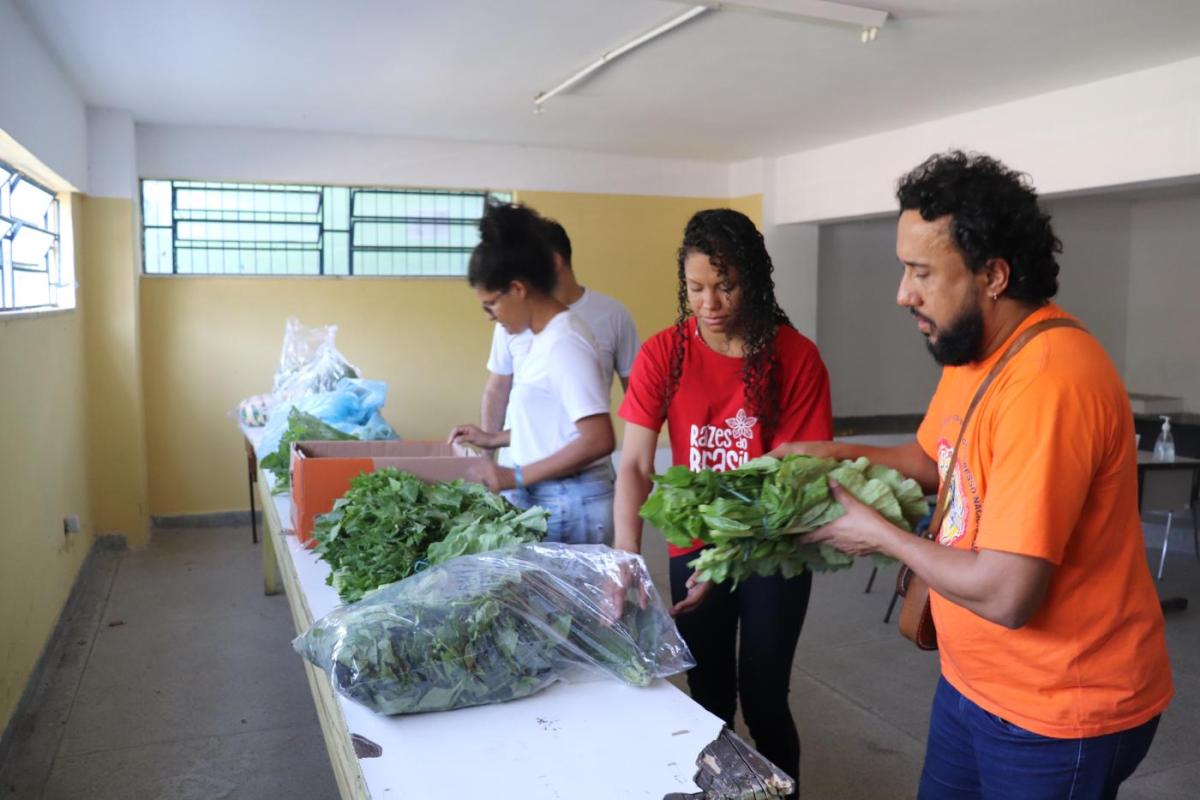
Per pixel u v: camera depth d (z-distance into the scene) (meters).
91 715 3.26
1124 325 7.92
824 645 3.95
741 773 1.20
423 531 1.78
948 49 3.94
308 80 4.52
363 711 1.35
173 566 5.09
